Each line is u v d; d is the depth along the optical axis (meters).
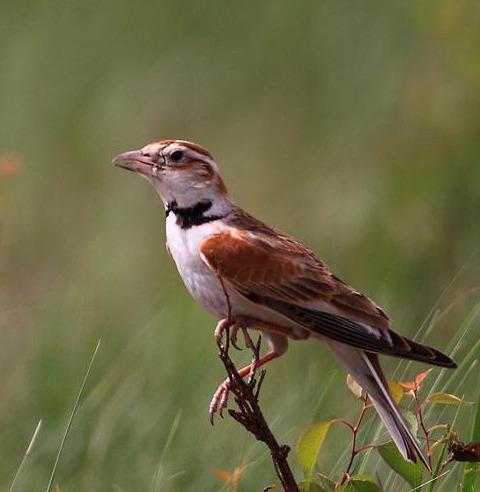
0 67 21.78
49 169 19.31
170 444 11.36
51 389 12.32
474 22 16.25
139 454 11.37
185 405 11.93
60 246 17.03
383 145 17.22
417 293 13.64
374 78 19.83
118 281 15.19
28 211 17.70
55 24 22.38
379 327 9.62
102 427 11.51
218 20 22.27
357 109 19.08
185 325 13.27
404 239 14.79
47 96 21.11
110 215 17.23
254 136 19.05
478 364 10.76
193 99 20.33
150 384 12.23
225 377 12.34
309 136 18.94
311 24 21.66
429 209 15.04
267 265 9.91
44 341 13.11
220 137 19.25
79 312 14.09
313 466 8.95
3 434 11.88
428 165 15.55
